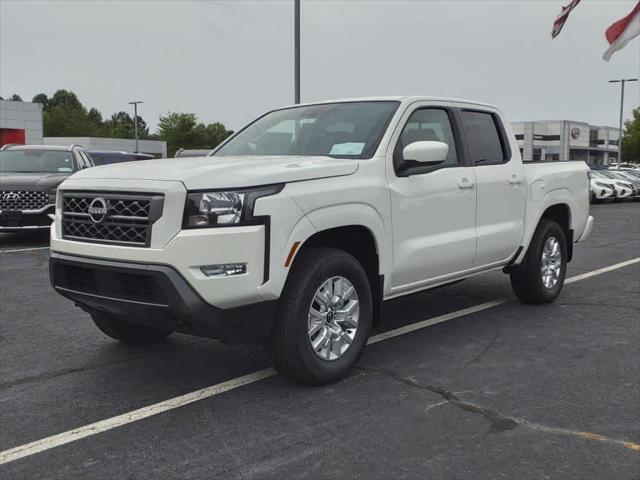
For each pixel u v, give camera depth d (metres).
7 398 4.25
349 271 4.39
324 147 5.00
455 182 5.35
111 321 5.02
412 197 4.92
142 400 4.18
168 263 3.78
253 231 3.84
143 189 3.88
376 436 3.60
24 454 3.44
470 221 5.56
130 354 5.18
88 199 4.17
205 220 3.81
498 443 3.51
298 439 3.57
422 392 4.26
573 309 6.62
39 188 11.37
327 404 4.06
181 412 3.97
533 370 4.70
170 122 78.44
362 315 4.54
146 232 3.86
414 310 6.56
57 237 4.37
